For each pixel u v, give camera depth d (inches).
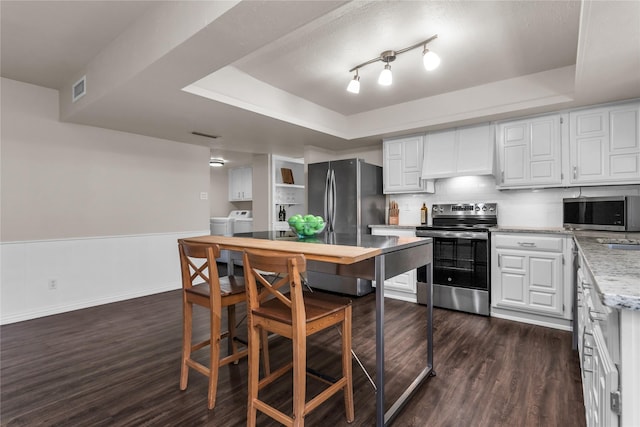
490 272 127.9
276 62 111.3
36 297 127.6
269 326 60.3
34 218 127.7
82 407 68.9
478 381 79.4
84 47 101.5
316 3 60.8
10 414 66.5
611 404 30.9
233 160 267.7
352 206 160.7
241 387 76.9
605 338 38.1
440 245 138.5
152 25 82.2
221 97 112.0
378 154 188.5
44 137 130.3
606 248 64.5
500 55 105.4
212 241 78.9
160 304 144.9
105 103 111.9
